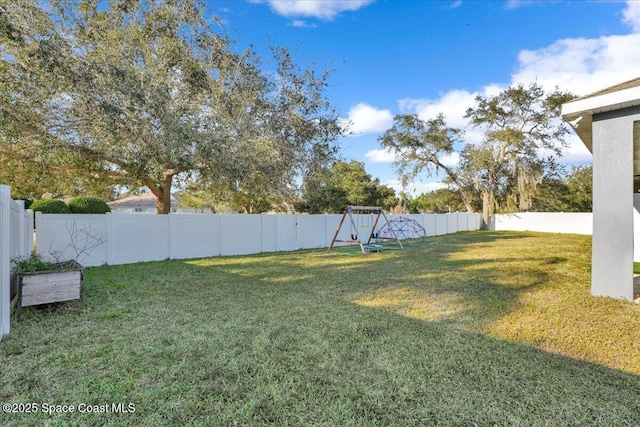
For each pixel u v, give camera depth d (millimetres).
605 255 4477
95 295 4680
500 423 1848
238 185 9586
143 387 2188
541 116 19688
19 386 2186
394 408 1977
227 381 2268
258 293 4867
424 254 9836
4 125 6684
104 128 7078
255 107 9555
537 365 2568
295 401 2041
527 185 21219
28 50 6566
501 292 4934
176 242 8859
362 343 2953
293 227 11477
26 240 5262
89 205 10195
